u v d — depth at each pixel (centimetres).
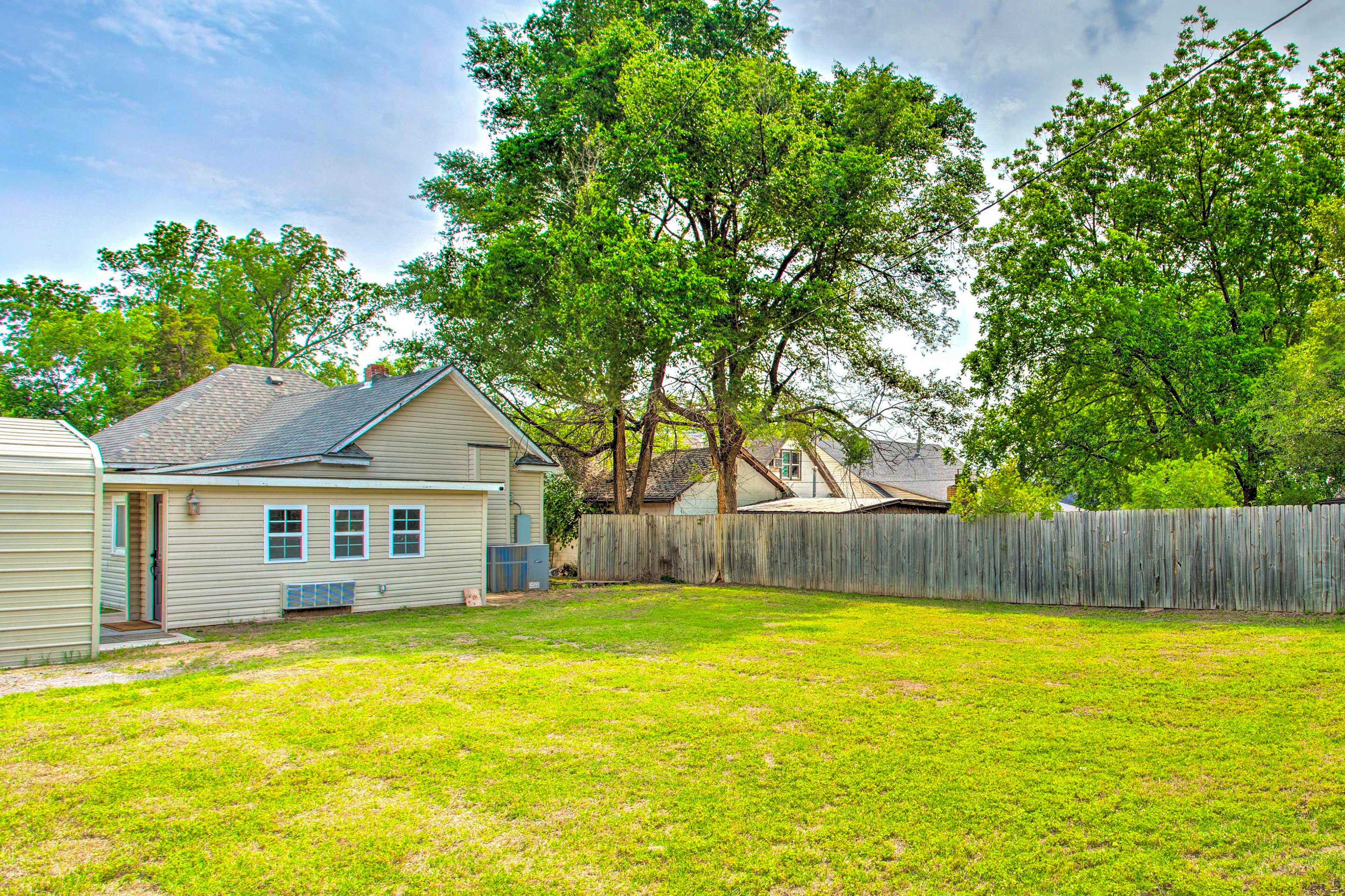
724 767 609
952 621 1335
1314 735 627
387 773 609
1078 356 2114
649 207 2386
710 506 3444
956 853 466
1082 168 2250
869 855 468
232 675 949
